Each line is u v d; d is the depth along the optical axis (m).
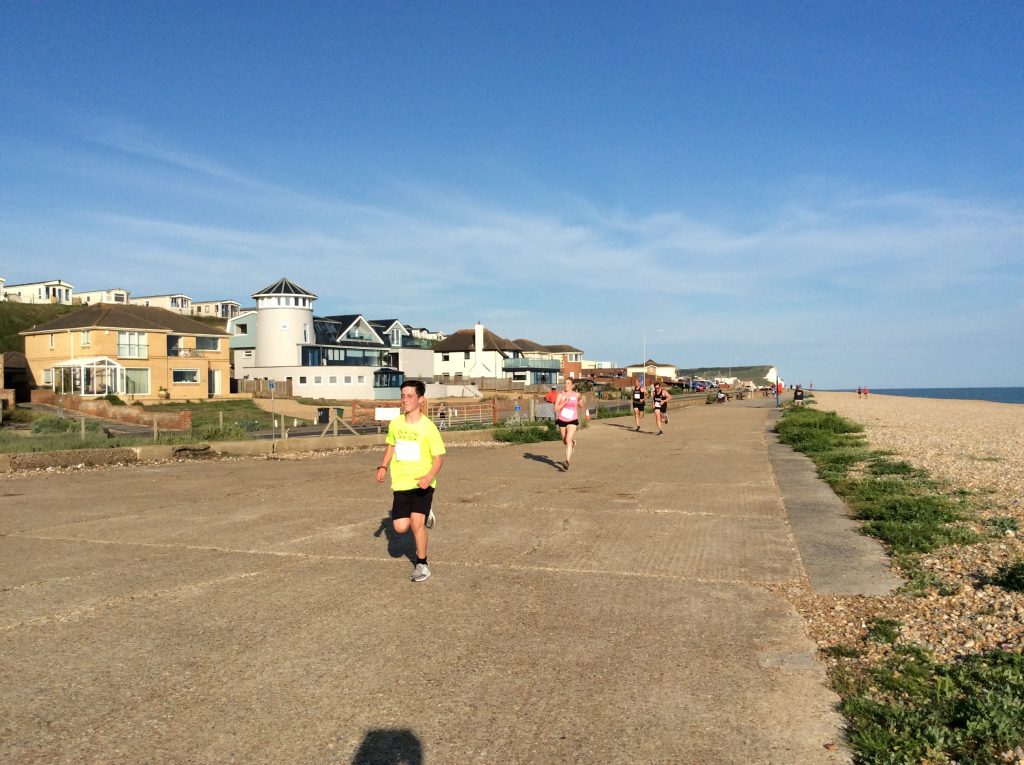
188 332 58.22
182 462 16.55
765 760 3.64
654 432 27.17
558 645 5.19
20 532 8.93
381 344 79.06
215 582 6.76
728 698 4.34
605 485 13.14
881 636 5.28
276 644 5.18
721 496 11.84
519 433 23.67
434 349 94.81
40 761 3.59
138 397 52.81
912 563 7.38
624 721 4.05
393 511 6.90
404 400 6.88
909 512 9.69
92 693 4.36
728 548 8.17
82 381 50.69
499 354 93.50
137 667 4.75
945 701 4.23
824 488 12.70
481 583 6.78
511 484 13.27
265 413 49.62
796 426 27.12
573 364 128.25
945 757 3.63
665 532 9.04
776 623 5.68
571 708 4.20
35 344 57.19
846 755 3.69
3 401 39.62
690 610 6.00
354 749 3.73
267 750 3.71
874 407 59.88
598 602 6.20
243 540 8.52
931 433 26.53
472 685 4.50
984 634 5.31
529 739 3.85
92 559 7.60
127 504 10.96
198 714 4.10
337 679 4.58
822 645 5.24
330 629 5.50
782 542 8.47
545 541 8.53
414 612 5.91
